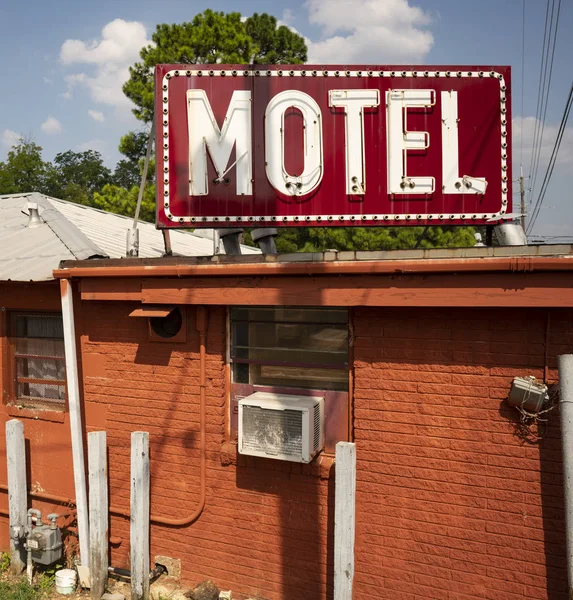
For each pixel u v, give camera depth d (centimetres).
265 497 561
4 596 585
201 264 556
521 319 468
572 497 418
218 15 2288
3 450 707
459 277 459
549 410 456
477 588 483
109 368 633
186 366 596
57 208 943
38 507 683
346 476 468
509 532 473
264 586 563
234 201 591
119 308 627
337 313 545
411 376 504
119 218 1148
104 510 596
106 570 598
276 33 2592
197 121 595
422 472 500
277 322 572
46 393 695
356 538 522
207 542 588
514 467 471
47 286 671
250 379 585
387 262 473
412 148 580
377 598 516
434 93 580
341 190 584
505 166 581
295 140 588
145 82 2333
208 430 586
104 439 595
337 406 546
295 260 520
